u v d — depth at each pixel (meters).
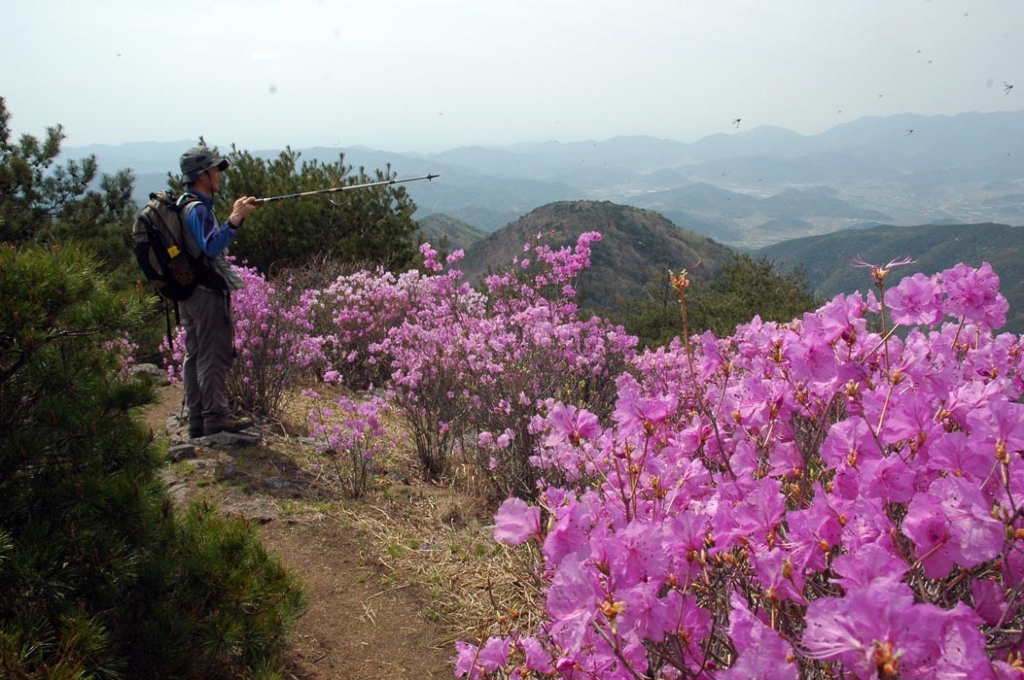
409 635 3.31
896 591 0.99
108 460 2.70
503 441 4.48
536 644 1.79
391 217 12.97
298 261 11.70
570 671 1.54
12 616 2.19
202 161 4.96
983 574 1.52
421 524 4.42
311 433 6.03
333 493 4.80
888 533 1.35
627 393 1.75
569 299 7.09
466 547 4.10
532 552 3.50
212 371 5.32
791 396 1.84
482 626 3.31
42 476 2.51
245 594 2.60
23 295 2.49
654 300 18.55
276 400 6.46
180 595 2.59
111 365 2.88
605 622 1.49
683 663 1.46
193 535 2.76
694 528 1.50
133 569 2.49
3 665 1.87
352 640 3.26
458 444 5.90
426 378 5.82
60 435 2.56
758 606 1.66
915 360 1.75
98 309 2.63
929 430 1.51
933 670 1.04
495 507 4.75
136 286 2.91
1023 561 1.32
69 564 2.31
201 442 5.32
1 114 10.51
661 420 1.73
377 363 7.82
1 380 2.53
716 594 1.58
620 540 1.41
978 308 1.84
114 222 11.04
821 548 1.37
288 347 6.80
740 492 1.65
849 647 0.99
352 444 5.14
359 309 8.67
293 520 4.32
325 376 5.95
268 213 11.54
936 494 1.25
